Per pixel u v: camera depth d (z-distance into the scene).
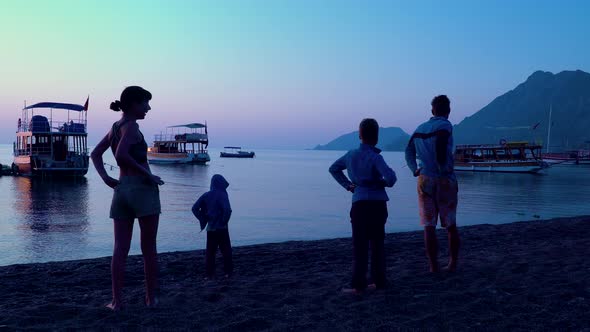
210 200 6.94
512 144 78.75
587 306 4.39
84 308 4.41
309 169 103.19
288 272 6.88
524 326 3.88
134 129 4.11
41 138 51.06
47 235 15.62
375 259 5.18
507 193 37.94
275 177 67.62
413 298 4.75
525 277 5.65
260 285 5.64
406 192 38.41
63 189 39.22
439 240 11.00
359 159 5.00
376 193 5.02
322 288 5.36
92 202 28.67
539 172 78.31
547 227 13.34
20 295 5.54
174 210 24.23
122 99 4.12
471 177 65.12
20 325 3.94
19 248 13.20
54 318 4.14
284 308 4.48
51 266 7.94
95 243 14.07
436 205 5.82
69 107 50.66
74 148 51.59
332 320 4.07
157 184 4.33
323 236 16.30
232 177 67.12
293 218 21.81
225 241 7.00
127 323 3.98
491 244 9.90
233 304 4.65
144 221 4.29
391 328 3.85
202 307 4.55
